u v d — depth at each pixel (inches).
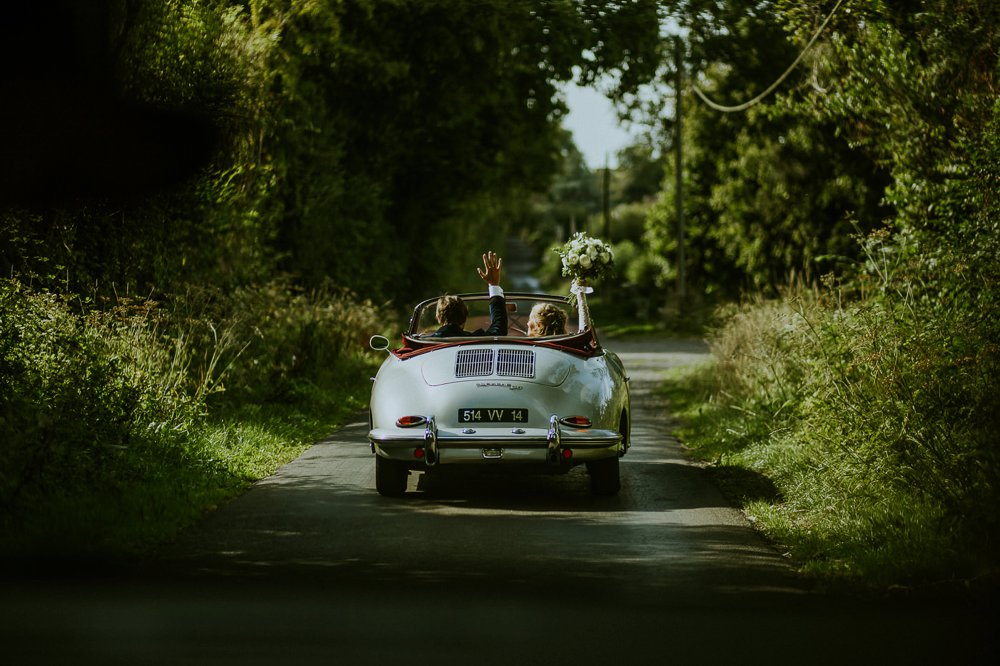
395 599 226.1
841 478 323.3
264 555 264.1
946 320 340.2
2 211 403.2
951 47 439.8
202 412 426.0
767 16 650.2
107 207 456.1
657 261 1758.1
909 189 476.4
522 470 327.6
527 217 4867.1
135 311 469.7
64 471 306.5
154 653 189.5
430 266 1427.2
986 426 294.5
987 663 189.6
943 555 251.3
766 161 1332.4
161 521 290.5
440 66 1129.4
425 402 323.6
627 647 196.5
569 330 387.5
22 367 328.5
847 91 497.0
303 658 187.9
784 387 476.4
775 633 205.6
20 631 201.5
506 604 223.3
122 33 411.8
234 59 534.0
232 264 613.9
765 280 1384.1
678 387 700.7
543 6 964.0
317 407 547.8
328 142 1015.0
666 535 291.0
